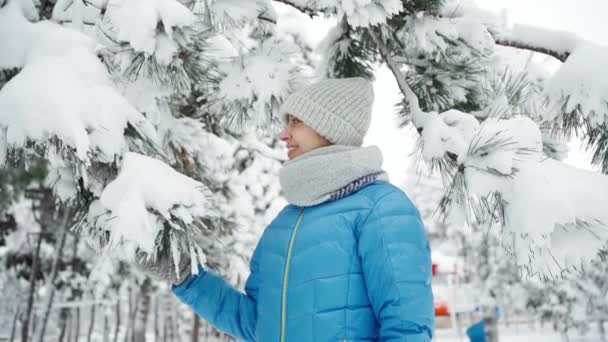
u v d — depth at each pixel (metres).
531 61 2.16
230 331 1.65
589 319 18.39
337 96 1.55
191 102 2.80
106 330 11.68
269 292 1.42
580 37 1.92
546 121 1.87
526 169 1.31
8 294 9.02
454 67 2.07
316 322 1.30
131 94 1.69
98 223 1.41
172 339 13.59
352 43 2.27
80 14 1.74
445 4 2.07
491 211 1.38
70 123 1.21
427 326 1.25
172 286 1.62
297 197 1.46
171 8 1.46
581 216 1.21
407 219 1.33
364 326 1.31
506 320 25.12
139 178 1.26
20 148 1.25
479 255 14.12
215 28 1.74
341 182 1.42
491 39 1.99
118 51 1.59
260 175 7.88
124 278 8.52
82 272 9.80
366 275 1.31
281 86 1.87
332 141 1.55
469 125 1.54
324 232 1.37
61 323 9.80
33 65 1.34
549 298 16.70
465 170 1.40
